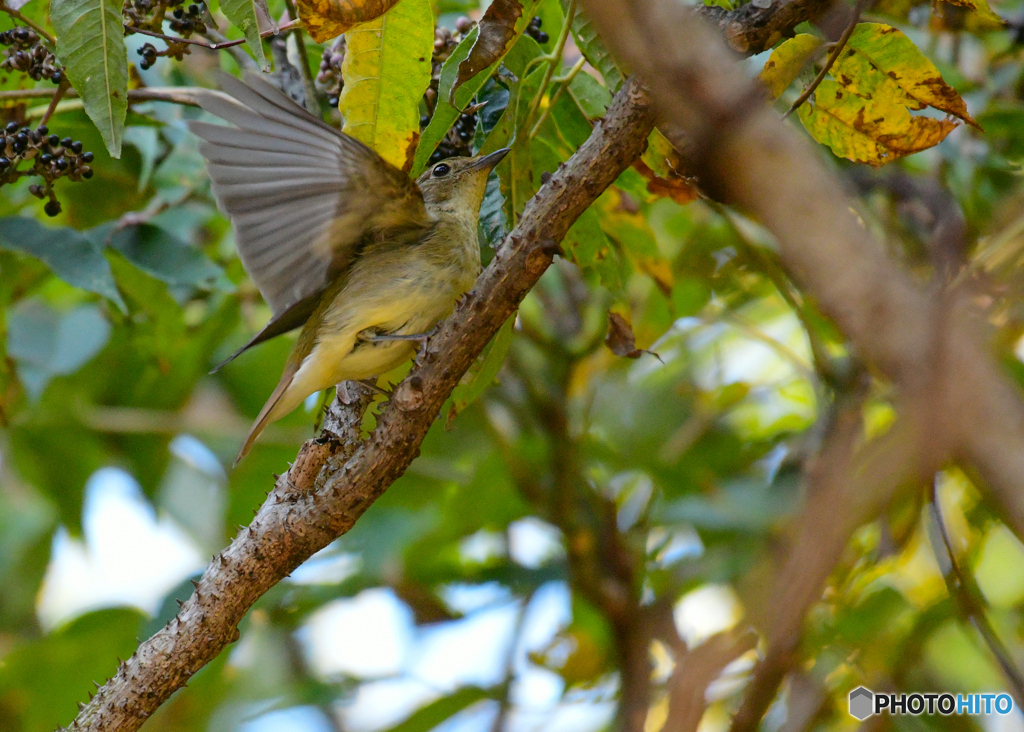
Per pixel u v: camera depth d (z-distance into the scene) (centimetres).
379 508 1055
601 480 1047
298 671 1111
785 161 222
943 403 217
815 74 725
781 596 369
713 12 623
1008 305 446
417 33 679
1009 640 910
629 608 830
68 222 1061
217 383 1270
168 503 1299
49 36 748
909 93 722
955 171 912
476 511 995
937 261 676
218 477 1309
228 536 1150
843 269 221
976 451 214
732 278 1077
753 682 391
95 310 1151
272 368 1216
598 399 1145
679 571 889
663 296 954
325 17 607
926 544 996
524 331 1071
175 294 1141
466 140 902
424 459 1132
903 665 827
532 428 1059
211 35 839
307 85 853
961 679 917
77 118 891
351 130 709
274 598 997
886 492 349
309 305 881
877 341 221
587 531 934
